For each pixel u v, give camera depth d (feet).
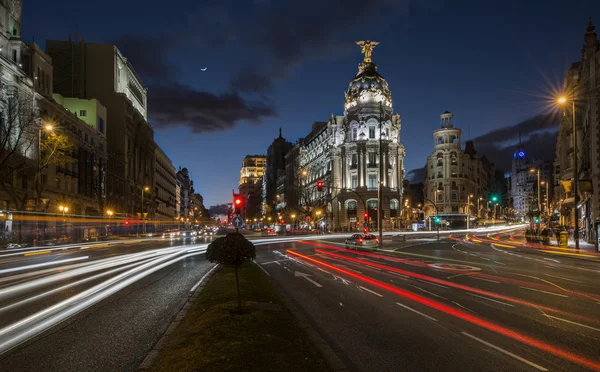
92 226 222.89
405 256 101.35
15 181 154.10
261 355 21.62
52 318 34.81
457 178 398.21
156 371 20.72
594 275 63.10
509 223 517.14
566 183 111.65
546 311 37.35
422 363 24.16
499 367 23.45
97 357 24.77
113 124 285.02
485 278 59.72
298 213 372.17
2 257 102.47
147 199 351.25
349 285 53.52
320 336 29.66
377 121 320.50
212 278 53.01
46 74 197.57
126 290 49.01
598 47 143.74
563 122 201.16
